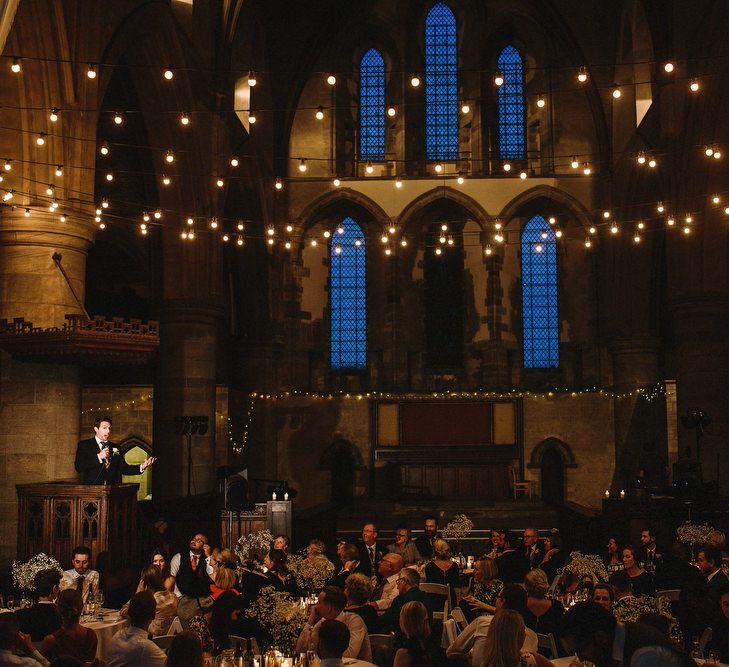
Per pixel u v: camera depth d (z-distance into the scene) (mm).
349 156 37781
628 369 34375
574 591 12391
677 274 26656
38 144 16969
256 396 35562
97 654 10766
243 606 10242
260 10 34594
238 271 35531
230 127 29500
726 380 26156
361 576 10047
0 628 7652
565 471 35438
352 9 36750
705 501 21875
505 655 7082
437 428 36000
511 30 38031
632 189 33406
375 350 37406
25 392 16781
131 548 15703
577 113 36812
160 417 26031
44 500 14961
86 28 18031
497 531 16734
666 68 18469
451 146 37875
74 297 17453
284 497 22719
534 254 37562
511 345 37062
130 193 30688
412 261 37938
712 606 10055
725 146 25266
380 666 9734
